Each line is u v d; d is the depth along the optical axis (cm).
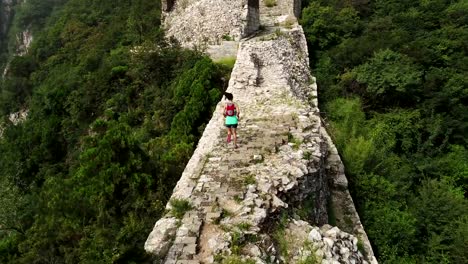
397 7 2492
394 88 1717
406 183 1183
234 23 1848
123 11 3528
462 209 1104
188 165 767
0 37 8600
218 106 1051
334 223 788
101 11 3969
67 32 3869
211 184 645
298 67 1498
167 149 1141
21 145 2006
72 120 1922
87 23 3878
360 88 1784
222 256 490
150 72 1747
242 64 1286
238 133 845
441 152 1555
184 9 2284
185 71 1593
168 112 1455
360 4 2594
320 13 2377
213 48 1755
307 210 662
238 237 512
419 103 1728
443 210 1095
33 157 1877
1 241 1058
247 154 745
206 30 1964
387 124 1587
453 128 1630
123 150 901
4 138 2542
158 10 2794
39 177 1772
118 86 1867
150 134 1423
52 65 3525
